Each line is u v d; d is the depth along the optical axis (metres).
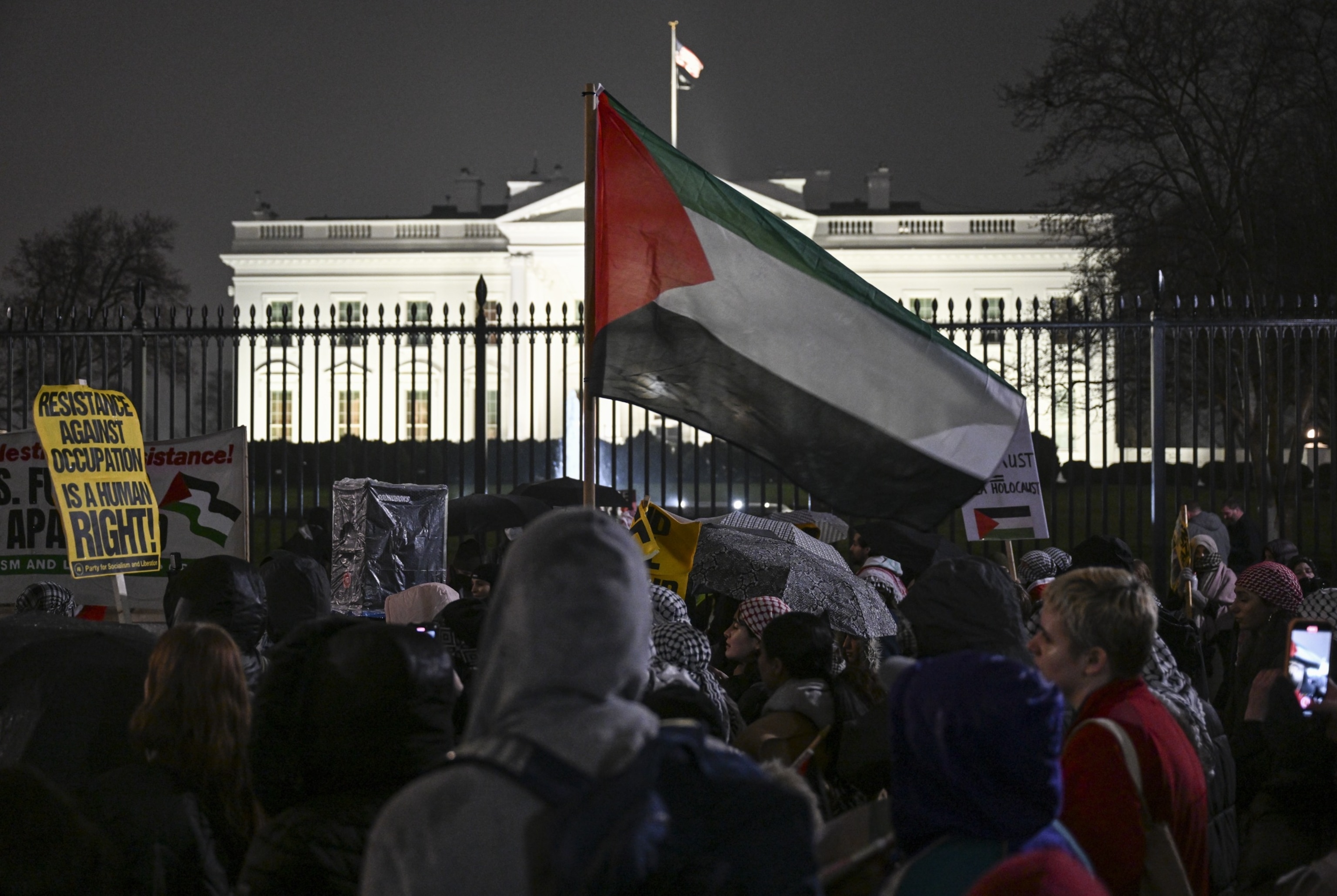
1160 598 10.90
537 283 49.38
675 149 4.66
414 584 7.67
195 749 2.80
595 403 4.52
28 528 6.64
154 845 2.66
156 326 11.10
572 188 48.84
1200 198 21.48
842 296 4.46
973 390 4.41
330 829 2.42
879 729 3.16
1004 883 1.80
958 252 47.19
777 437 4.44
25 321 10.94
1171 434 33.34
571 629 1.63
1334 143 19.86
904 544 7.58
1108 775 2.47
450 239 50.47
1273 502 19.56
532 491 10.83
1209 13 20.33
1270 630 5.46
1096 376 29.52
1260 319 11.33
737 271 4.52
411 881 1.54
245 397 40.34
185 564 6.80
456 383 39.66
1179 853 2.59
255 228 50.47
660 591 4.50
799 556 5.55
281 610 4.96
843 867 2.21
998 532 6.86
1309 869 2.85
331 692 2.51
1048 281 46.94
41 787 1.90
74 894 1.87
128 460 5.73
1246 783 4.21
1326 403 20.31
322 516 10.92
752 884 1.58
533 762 1.57
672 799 1.57
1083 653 2.71
